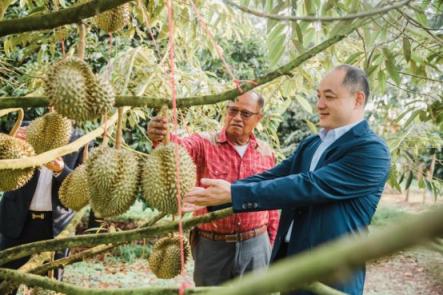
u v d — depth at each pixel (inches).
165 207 55.1
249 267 106.6
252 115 103.0
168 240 80.8
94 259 213.2
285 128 342.3
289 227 76.9
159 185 53.9
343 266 7.8
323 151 75.4
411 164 102.4
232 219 102.7
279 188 65.7
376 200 73.8
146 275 197.6
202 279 106.3
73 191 70.6
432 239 6.6
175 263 79.3
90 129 151.6
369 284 165.9
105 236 54.3
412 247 6.8
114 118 71.6
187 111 118.6
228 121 104.9
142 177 55.8
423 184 101.5
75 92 49.8
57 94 49.7
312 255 8.7
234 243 103.7
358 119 75.2
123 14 68.5
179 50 120.6
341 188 68.5
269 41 77.0
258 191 65.5
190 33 114.3
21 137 81.4
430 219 6.6
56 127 70.5
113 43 167.5
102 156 55.2
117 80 93.0
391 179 98.8
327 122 75.0
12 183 62.4
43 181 113.6
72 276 189.0
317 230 70.5
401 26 74.7
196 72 114.7
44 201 114.7
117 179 54.9
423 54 94.1
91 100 51.4
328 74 74.5
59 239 54.3
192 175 56.4
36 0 104.5
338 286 65.0
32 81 103.4
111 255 219.1
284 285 9.0
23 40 96.5
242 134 104.3
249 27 122.5
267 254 110.7
